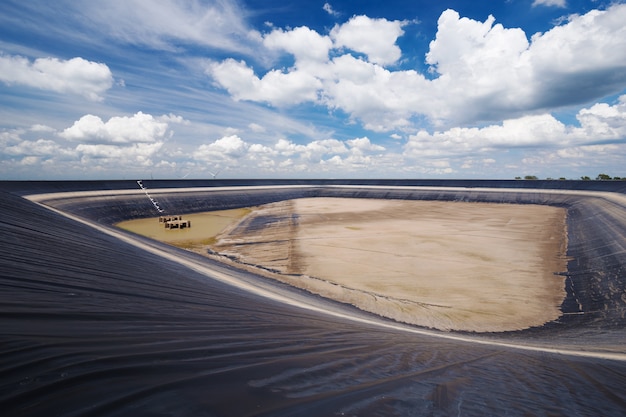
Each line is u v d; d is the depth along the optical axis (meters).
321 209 94.94
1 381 3.24
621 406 6.06
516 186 116.75
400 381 5.36
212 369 4.56
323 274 33.59
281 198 134.62
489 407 4.77
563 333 18.97
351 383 4.91
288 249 45.22
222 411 3.41
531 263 37.00
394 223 67.06
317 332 9.28
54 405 3.02
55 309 6.23
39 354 3.99
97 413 3.00
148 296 10.06
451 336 16.23
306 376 4.90
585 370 8.72
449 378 6.05
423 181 142.88
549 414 4.93
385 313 23.05
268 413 3.50
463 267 35.78
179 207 94.44
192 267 23.39
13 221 16.66
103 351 4.50
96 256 15.51
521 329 20.66
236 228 66.56
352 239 51.09
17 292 7.00
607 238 39.09
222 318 8.86
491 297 26.98
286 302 17.66
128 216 78.94
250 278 26.59
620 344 14.62
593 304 24.27
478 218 73.25
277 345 6.60
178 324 7.11
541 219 70.06
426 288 29.25
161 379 3.95
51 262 11.32
